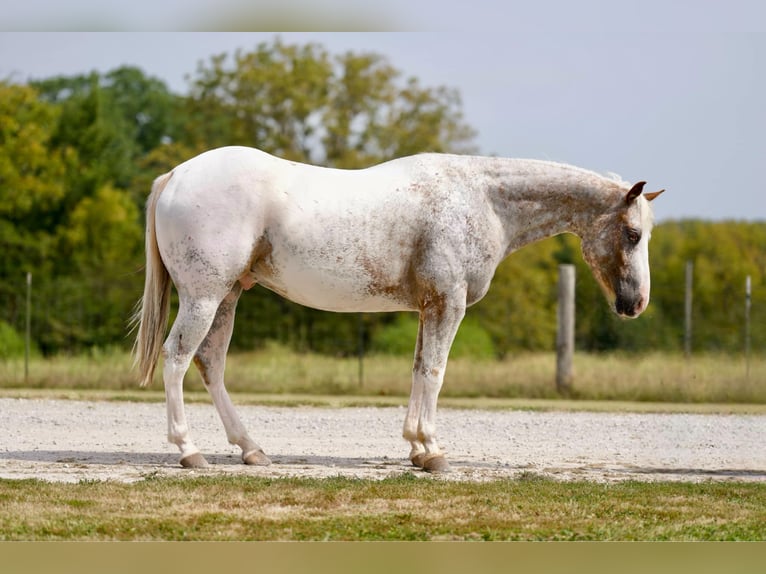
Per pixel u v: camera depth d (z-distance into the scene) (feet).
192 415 47.32
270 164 32.86
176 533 24.39
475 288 33.78
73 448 36.96
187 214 32.14
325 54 124.57
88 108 131.34
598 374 64.44
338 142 121.19
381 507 27.22
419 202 33.14
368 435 42.37
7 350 83.76
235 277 32.53
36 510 26.00
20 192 117.80
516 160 34.68
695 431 44.93
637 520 26.45
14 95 124.77
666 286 112.16
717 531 25.55
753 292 111.45
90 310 94.89
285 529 24.90
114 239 117.60
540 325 104.01
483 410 51.90
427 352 33.40
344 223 32.63
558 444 40.60
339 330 103.96
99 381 61.16
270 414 48.32
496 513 26.78
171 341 32.60
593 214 34.68
